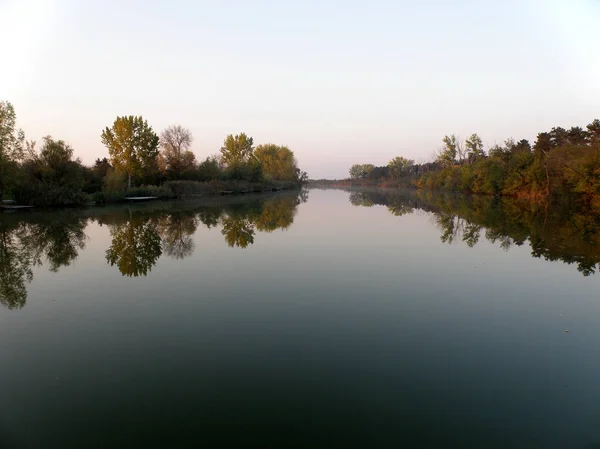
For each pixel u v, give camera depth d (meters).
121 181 41.88
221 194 57.88
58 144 33.19
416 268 12.01
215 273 11.43
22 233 19.16
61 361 6.06
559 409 4.74
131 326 7.46
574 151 37.59
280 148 93.50
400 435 4.22
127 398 4.99
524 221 24.11
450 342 6.72
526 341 6.77
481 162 54.53
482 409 4.74
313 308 8.44
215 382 5.38
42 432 4.30
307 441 4.10
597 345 6.62
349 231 20.03
